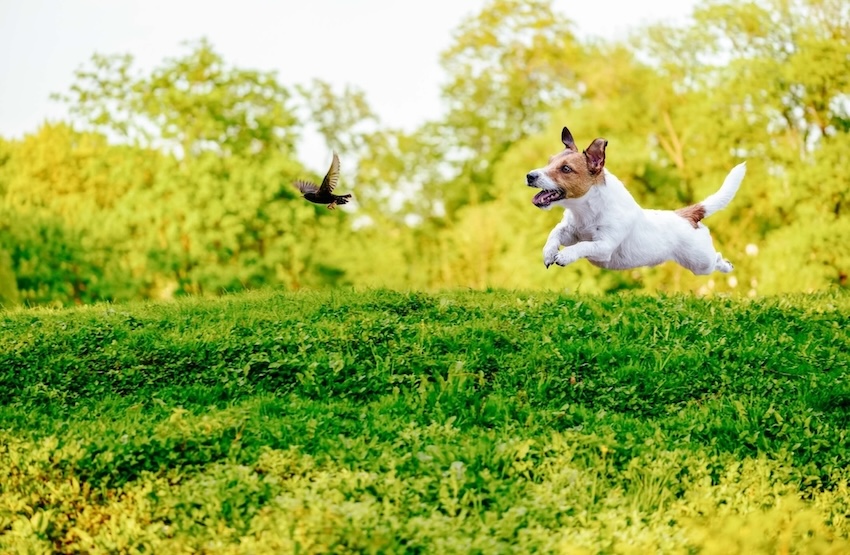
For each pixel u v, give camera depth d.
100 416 8.35
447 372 9.16
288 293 12.40
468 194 30.19
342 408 8.30
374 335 9.88
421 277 27.58
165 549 6.18
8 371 9.32
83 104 27.50
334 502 6.44
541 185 9.25
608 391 8.84
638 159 25.33
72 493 6.88
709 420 8.25
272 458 7.12
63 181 28.69
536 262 25.33
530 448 7.43
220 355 9.50
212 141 26.67
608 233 9.58
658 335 10.09
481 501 6.64
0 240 25.91
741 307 11.05
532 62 31.86
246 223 25.86
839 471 7.55
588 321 10.50
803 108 26.88
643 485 7.00
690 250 10.12
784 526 6.69
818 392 8.91
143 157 26.73
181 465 7.21
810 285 23.72
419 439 7.58
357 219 28.52
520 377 9.01
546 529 6.32
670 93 27.17
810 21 27.20
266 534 6.11
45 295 25.89
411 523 6.18
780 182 25.73
